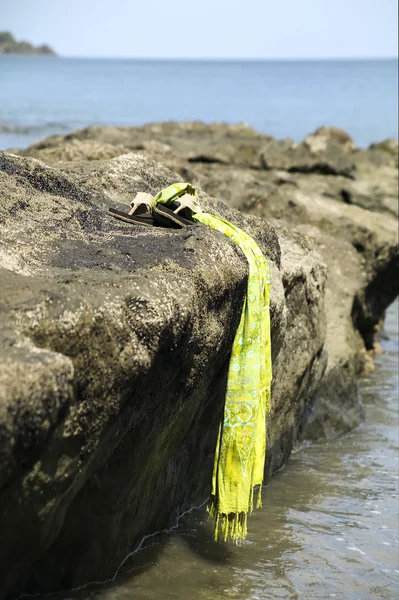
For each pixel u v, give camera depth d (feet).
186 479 18.47
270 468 22.48
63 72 585.63
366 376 33.09
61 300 12.00
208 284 14.80
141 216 18.02
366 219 37.42
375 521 20.33
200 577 16.56
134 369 12.73
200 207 18.76
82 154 32.14
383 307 35.81
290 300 22.50
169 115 192.75
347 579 17.31
